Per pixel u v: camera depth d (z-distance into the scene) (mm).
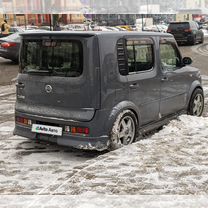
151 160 5168
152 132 6902
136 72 6102
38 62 5887
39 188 4652
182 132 6461
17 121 6215
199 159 5180
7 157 5809
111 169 4891
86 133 5496
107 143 5605
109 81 5566
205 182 4449
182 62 7414
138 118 6125
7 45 18297
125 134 5902
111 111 5629
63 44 5633
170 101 6941
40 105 5879
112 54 5633
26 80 6004
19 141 6621
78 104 5543
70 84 5559
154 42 6559
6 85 13094
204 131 6500
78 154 5934
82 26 34562
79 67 5512
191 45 29922
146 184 4418
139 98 6121
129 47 5973
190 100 7590
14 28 31125
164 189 4281
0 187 4691
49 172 5188
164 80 6695
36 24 36344
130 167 4941
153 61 6500
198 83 7770
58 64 5688
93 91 5441
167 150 5555
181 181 4484
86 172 4816
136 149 5633
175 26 29828
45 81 5773
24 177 5016
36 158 5758
